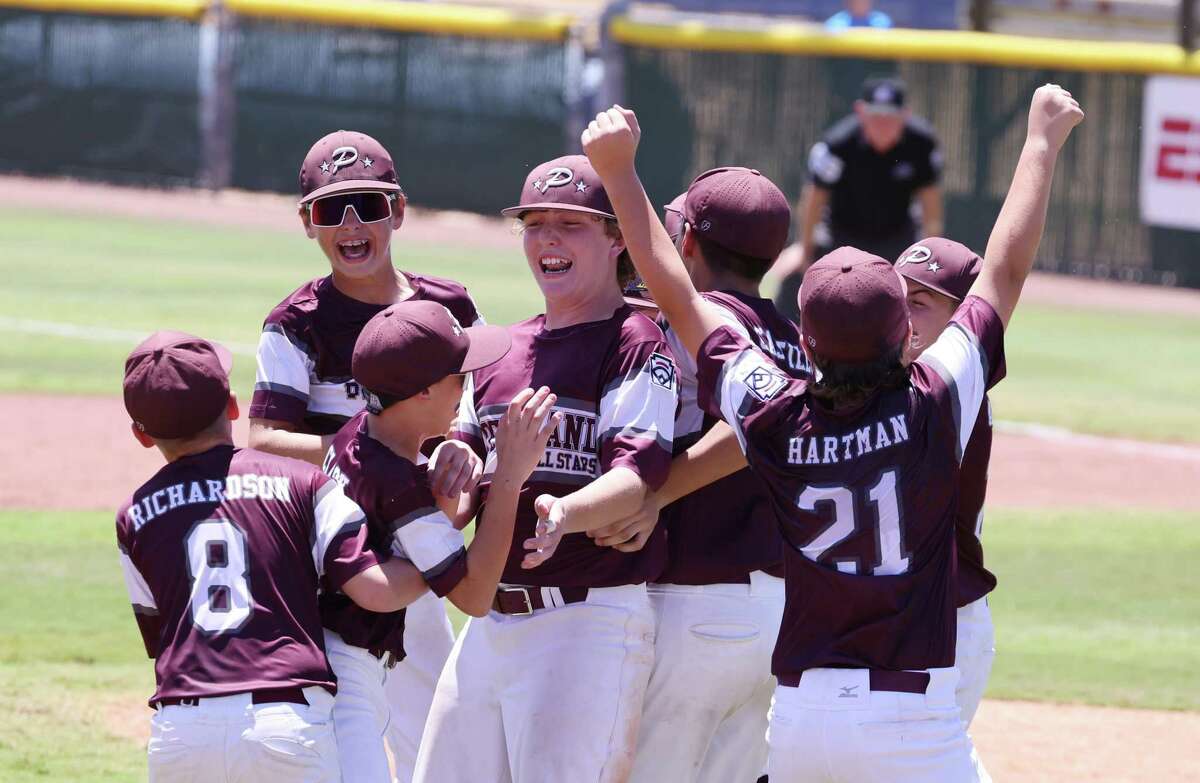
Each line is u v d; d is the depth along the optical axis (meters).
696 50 84.69
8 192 87.38
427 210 89.12
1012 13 85.56
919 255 17.12
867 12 86.31
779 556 15.50
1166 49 77.12
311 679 13.30
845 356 12.90
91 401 42.62
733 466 14.86
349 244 17.94
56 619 25.73
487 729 15.24
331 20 89.12
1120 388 52.81
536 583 14.80
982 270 14.33
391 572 13.66
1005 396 50.72
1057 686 25.14
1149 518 36.16
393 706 17.83
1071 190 79.62
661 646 15.44
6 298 57.44
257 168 91.12
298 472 13.88
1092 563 32.34
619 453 14.41
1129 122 78.19
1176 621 28.77
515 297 61.62
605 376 14.76
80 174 92.88
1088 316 69.00
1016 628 28.14
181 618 13.37
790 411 13.30
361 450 14.10
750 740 16.14
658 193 85.88
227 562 13.41
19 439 38.12
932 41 80.62
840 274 12.85
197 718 13.05
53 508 32.59
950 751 12.95
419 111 88.69
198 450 13.99
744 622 15.38
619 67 85.44
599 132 14.23
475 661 15.30
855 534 12.93
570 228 15.04
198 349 13.97
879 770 12.78
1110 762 21.86
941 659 13.00
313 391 18.27
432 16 87.62
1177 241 78.19
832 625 13.02
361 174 18.05
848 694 12.80
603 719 14.66
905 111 46.09
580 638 14.72
